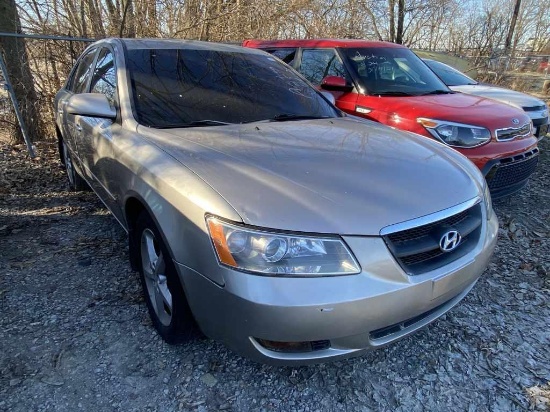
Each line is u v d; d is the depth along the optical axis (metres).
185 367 2.27
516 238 3.90
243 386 2.17
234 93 3.12
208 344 2.44
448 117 4.15
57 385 2.13
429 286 1.96
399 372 2.30
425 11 16.55
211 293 1.88
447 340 2.54
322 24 10.64
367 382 2.23
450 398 2.14
